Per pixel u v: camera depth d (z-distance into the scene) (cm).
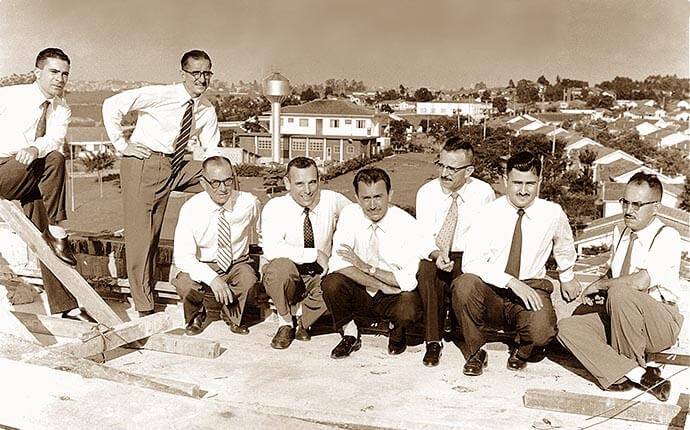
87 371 318
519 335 384
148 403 265
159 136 451
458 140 408
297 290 419
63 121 450
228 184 426
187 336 446
